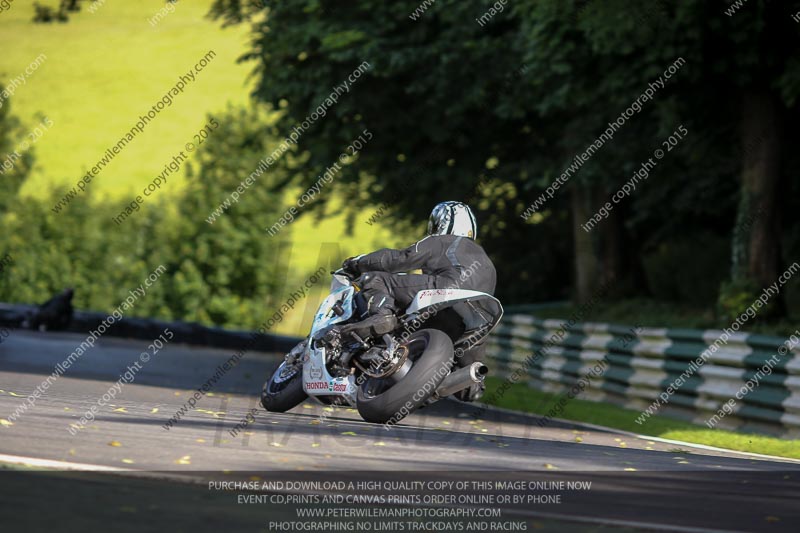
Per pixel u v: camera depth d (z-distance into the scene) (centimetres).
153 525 1420
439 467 2200
